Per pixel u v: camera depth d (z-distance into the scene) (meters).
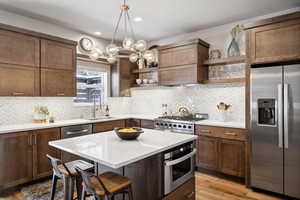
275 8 3.00
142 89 4.90
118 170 2.00
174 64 3.87
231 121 3.46
